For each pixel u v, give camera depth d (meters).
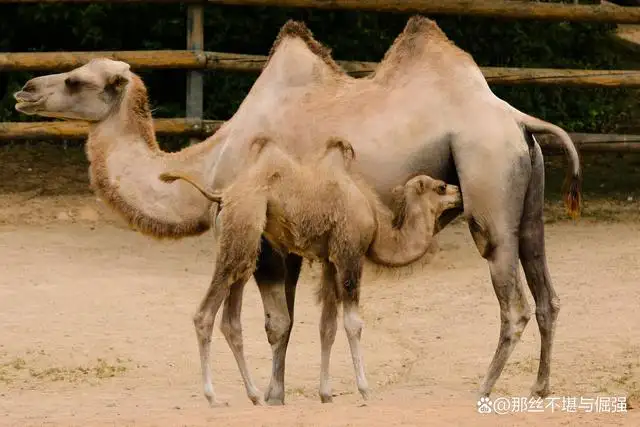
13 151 35.12
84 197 31.97
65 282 26.06
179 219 19.45
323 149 17.86
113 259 27.92
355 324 17.44
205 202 19.39
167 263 27.98
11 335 23.05
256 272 18.77
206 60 30.89
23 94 19.84
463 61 19.30
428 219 17.88
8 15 36.59
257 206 17.39
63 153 35.25
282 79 19.67
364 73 31.03
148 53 30.86
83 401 19.31
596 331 22.91
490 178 18.39
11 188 32.31
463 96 18.88
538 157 18.95
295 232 17.58
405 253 17.83
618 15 32.06
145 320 24.12
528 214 18.89
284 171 17.55
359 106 19.19
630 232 29.55
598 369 20.81
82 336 23.14
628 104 38.72
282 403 18.67
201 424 15.28
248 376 18.03
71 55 30.92
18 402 19.19
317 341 23.33
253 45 36.28
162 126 30.92
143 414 17.05
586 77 31.48
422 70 19.23
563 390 19.56
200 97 31.23
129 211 19.50
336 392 19.98
